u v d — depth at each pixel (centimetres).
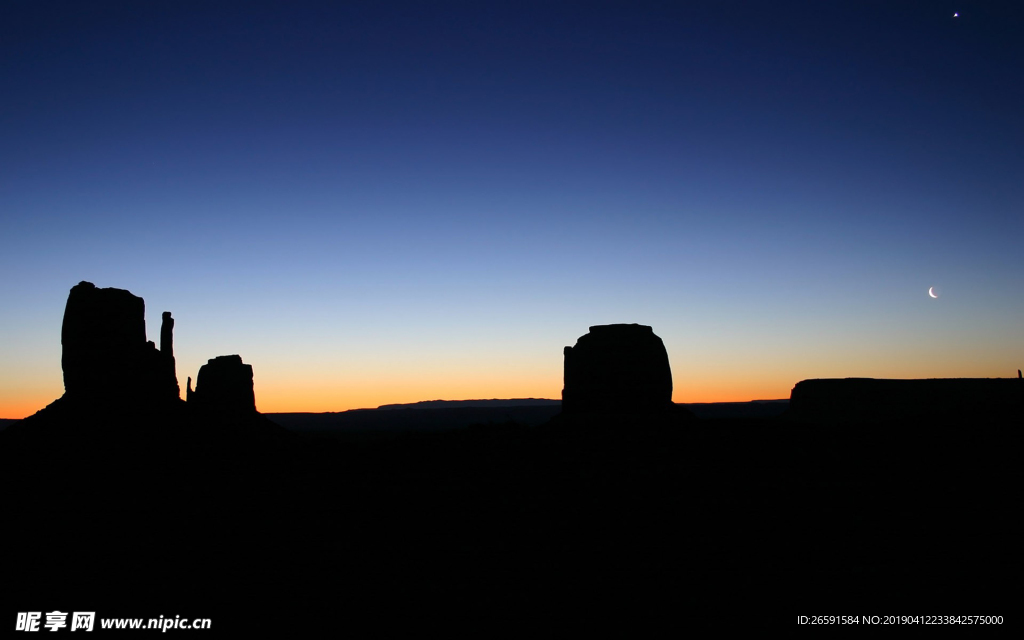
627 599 2514
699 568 2866
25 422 4625
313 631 2250
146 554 3033
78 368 4806
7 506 3572
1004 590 2509
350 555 3044
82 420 4600
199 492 3997
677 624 2298
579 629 2275
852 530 3306
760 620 2319
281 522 3544
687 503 3866
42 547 3098
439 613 2395
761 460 4697
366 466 4903
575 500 3969
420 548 3136
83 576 2761
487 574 2792
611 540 3256
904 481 4119
